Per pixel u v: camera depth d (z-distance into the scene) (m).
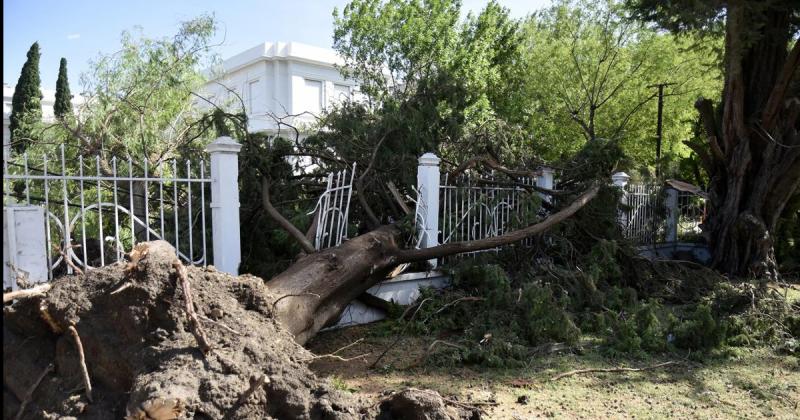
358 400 3.01
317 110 21.73
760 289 6.26
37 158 7.68
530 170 8.12
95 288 3.19
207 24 9.55
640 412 3.72
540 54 18.91
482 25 18.14
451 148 8.03
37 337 3.24
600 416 3.64
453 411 3.17
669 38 17.88
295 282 4.44
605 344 5.23
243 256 6.07
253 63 21.33
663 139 18.89
